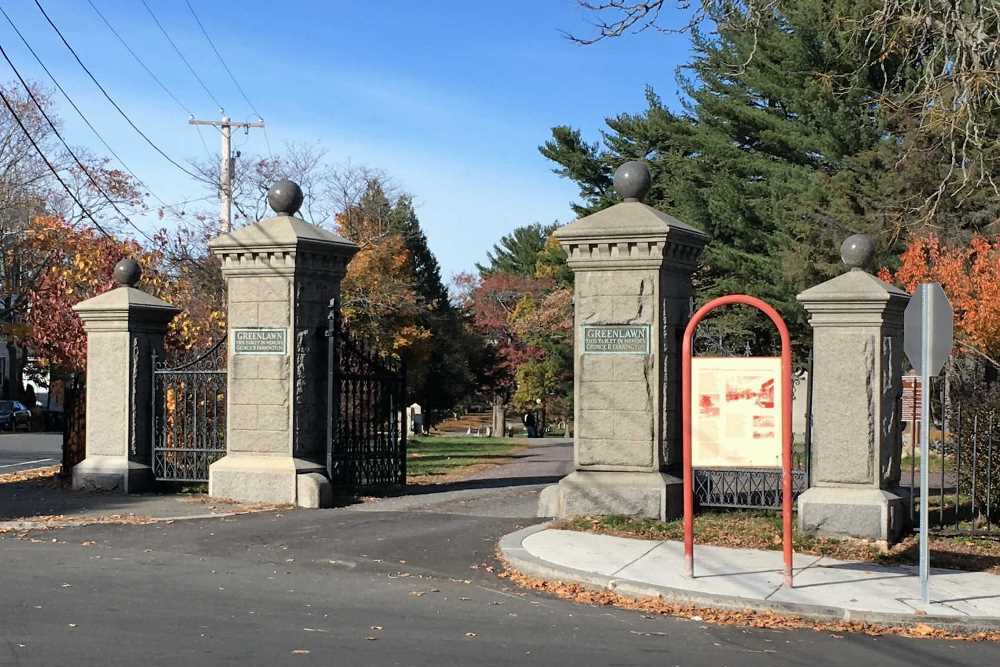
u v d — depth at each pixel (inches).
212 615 348.8
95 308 682.8
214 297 1244.5
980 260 775.7
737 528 504.1
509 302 2463.1
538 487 711.1
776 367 466.6
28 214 1638.8
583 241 548.1
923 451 380.2
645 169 554.9
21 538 504.7
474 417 3405.5
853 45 943.7
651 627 350.6
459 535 513.3
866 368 491.5
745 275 1268.5
